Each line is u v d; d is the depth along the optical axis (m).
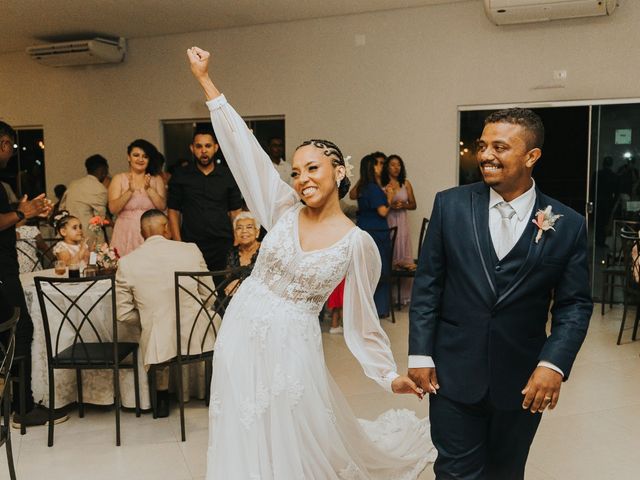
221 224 4.61
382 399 3.89
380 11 6.95
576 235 1.88
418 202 7.05
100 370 3.70
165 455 3.18
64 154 8.63
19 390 3.48
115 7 6.52
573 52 6.31
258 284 2.18
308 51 7.30
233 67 7.66
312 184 2.10
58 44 7.77
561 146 6.55
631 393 4.00
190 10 6.72
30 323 3.53
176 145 8.18
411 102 6.96
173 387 3.93
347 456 2.26
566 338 1.82
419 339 1.96
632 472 2.95
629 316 6.05
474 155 6.86
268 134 7.73
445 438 1.97
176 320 3.33
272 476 2.09
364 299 2.20
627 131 6.31
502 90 6.61
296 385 2.09
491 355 1.87
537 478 2.89
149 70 8.05
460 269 1.90
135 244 4.85
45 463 3.09
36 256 5.36
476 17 6.60
